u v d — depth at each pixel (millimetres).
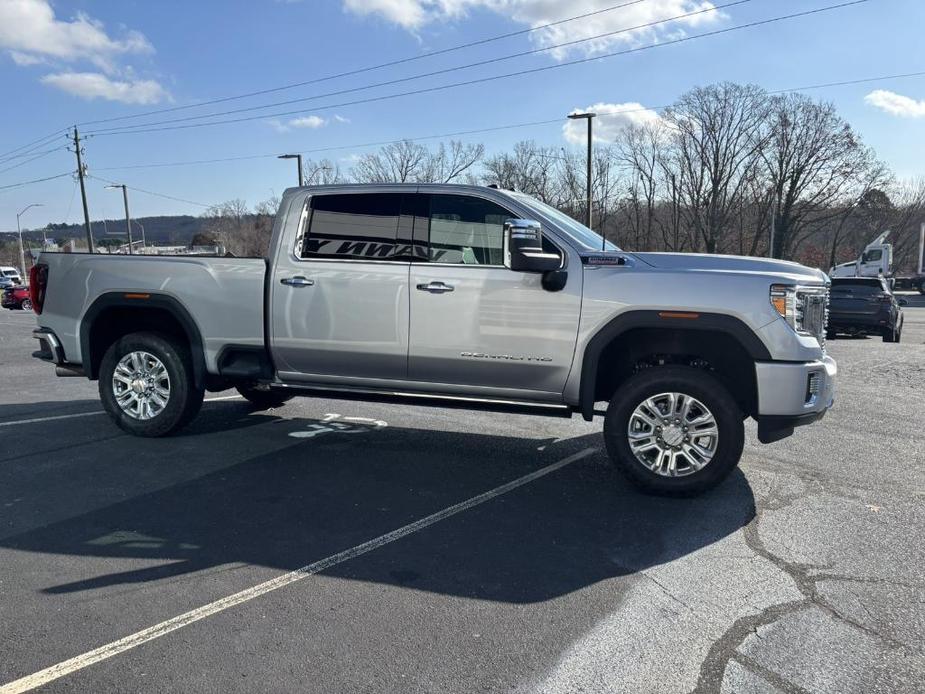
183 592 3311
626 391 4723
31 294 6375
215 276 5688
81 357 6207
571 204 57062
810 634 2967
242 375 5703
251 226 51281
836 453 5895
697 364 4996
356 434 6465
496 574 3541
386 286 5203
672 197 59312
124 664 2711
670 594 3332
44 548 3805
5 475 5094
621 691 2572
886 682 2625
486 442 6238
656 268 4727
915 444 6203
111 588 3344
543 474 5281
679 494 4707
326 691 2555
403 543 3934
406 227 5230
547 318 4855
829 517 4371
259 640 2893
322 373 5570
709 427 4602
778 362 4469
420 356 5188
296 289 5445
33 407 7535
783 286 4488
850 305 17266
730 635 2959
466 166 53469
